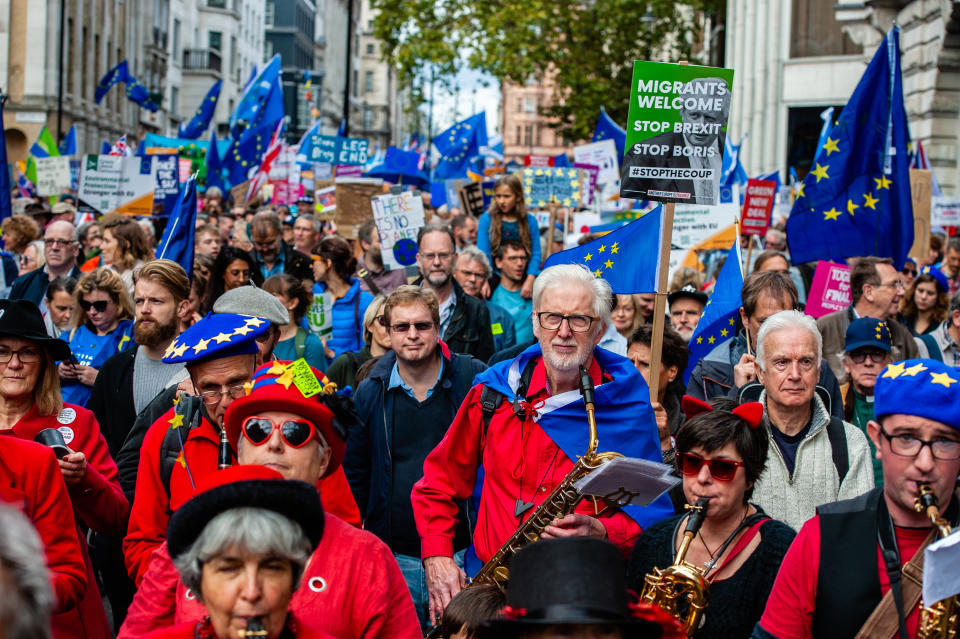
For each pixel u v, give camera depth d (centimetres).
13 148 4228
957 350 822
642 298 852
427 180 2045
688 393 634
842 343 743
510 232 1053
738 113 3250
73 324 733
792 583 343
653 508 450
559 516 432
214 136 2100
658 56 4109
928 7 2056
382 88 11831
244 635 276
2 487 386
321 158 1911
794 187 1781
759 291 599
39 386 481
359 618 334
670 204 565
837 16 2431
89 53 4694
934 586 300
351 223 1493
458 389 571
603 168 1609
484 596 365
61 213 1440
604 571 255
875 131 891
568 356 445
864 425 607
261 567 279
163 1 6284
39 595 200
